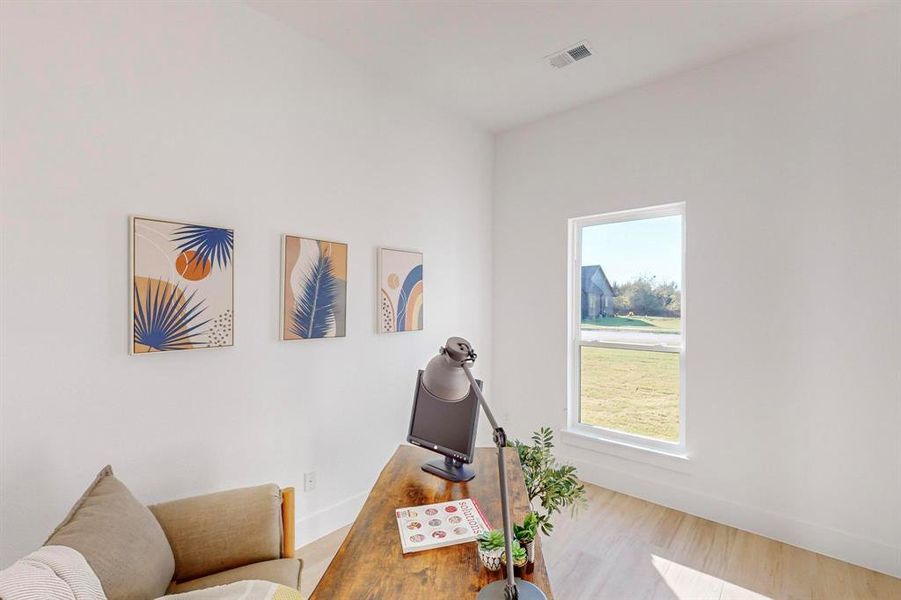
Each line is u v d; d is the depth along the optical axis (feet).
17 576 3.09
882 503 7.09
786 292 7.98
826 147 7.59
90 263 5.57
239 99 7.06
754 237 8.33
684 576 7.00
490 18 7.47
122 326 5.84
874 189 7.16
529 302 11.87
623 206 10.09
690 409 9.11
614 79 9.51
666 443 9.71
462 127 11.49
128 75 5.88
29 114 5.11
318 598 3.32
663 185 9.48
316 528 8.16
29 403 5.14
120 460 5.82
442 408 6.25
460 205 11.49
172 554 4.64
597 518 8.87
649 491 9.64
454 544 4.07
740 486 8.48
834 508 7.50
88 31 5.54
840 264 7.46
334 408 8.50
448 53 8.53
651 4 7.07
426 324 10.52
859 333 7.29
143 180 6.02
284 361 7.70
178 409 6.39
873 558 7.13
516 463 6.18
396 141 9.72
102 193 5.66
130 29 5.90
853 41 7.34
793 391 7.91
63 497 5.37
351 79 8.75
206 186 6.67
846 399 7.40
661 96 9.52
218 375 6.83
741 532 8.32
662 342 9.84
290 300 7.67
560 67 9.02
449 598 3.34
